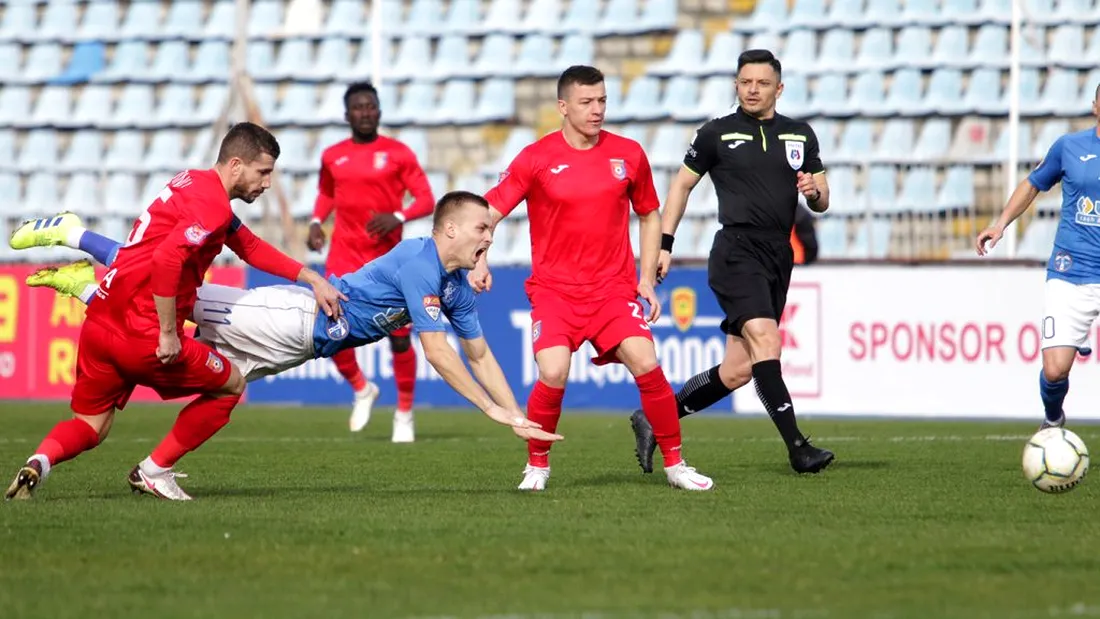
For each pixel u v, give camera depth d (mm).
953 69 59375
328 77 63344
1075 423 44781
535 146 23938
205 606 14055
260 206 57938
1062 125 57719
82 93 65438
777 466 29078
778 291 26969
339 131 62438
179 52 65500
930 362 45094
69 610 13875
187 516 20141
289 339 22375
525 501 22344
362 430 40625
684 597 14461
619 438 37125
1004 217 28922
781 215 26578
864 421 44656
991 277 44688
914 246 53031
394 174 37875
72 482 25812
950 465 29078
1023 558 16797
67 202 62812
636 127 60906
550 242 23984
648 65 62438
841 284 45688
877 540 18109
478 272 23109
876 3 60906
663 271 26641
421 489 24703
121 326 21359
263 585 15133
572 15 63406
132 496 22922
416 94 62562
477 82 62375
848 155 58562
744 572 15852
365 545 17641
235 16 64250
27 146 64500
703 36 62188
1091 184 27578
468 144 61594
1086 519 20250
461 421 44781
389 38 63531
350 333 22375
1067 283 28125
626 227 24297
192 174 21250
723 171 26703
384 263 22250
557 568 16109
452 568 16109
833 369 45719
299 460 30984
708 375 28156
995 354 44625
